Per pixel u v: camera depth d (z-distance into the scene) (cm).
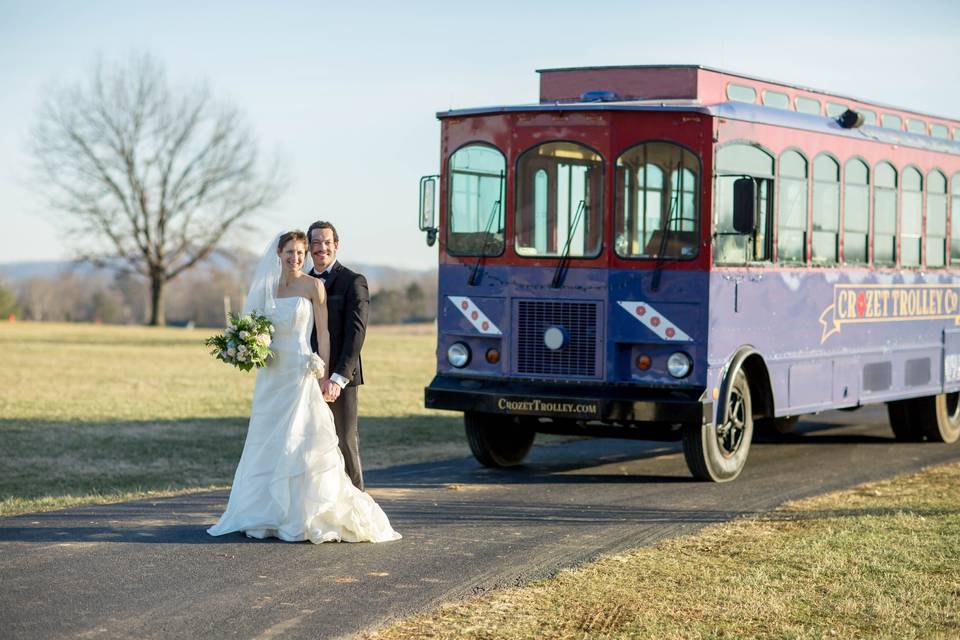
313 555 797
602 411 1108
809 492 1100
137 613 654
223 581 724
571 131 1143
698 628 636
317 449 838
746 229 1089
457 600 693
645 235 1123
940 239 1542
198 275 7725
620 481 1166
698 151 1111
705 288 1105
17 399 1944
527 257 1158
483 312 1177
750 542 855
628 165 1127
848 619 657
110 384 2264
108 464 1276
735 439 1181
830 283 1309
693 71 1180
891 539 862
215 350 829
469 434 1228
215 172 6062
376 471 1227
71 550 798
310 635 621
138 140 5969
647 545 849
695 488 1122
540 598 696
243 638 614
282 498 836
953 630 639
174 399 1986
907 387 1464
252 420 855
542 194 1155
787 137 1225
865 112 1434
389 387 2253
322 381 854
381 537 855
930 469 1262
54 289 9600
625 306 1123
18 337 4059
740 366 1167
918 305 1487
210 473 1219
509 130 1168
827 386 1312
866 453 1418
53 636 611
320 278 873
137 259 6106
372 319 6656
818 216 1286
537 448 1434
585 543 857
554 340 1141
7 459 1305
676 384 1113
